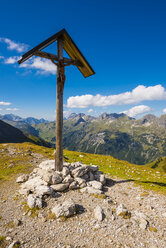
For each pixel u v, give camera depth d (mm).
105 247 7348
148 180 19938
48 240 7836
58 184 13156
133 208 11227
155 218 9797
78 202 11508
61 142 14422
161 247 7332
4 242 7672
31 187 13125
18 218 9695
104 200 11883
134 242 7672
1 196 13125
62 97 14242
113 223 9172
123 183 17234
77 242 7680
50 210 10391
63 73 14266
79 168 15211
